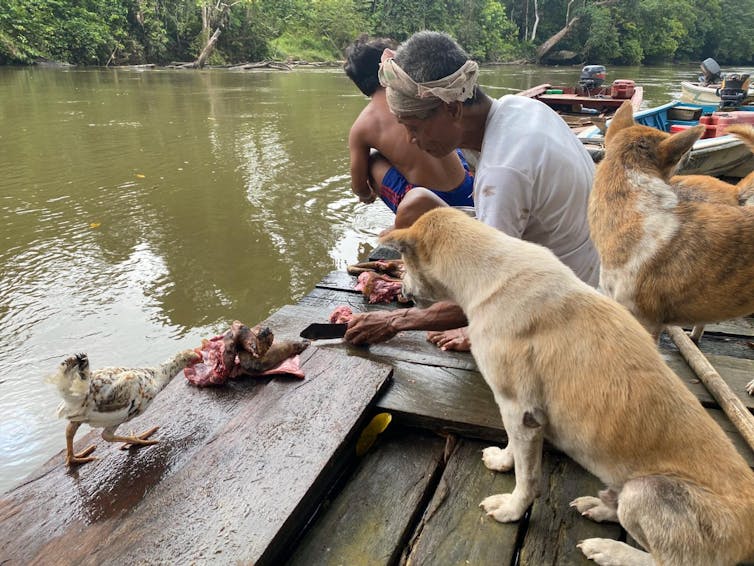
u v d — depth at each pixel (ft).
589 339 6.44
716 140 24.34
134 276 21.01
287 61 119.55
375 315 10.24
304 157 37.37
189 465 7.66
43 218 26.20
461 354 10.89
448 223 7.64
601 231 9.93
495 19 141.90
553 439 7.00
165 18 112.57
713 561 5.72
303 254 23.12
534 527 7.40
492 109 9.36
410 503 7.79
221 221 26.30
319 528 7.37
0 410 14.10
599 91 44.14
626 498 6.13
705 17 157.79
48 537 6.63
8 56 94.48
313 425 8.44
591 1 147.84
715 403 9.53
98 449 8.14
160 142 40.98
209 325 18.03
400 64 8.66
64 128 44.80
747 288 9.16
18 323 17.78
